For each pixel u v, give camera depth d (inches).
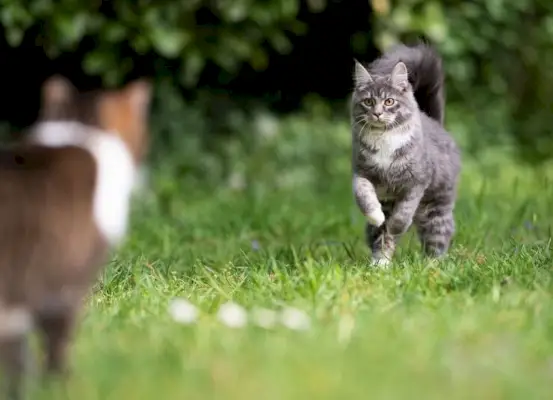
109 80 694.5
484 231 512.4
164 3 681.6
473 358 278.7
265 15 695.1
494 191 680.4
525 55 823.1
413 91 482.3
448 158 463.2
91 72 698.8
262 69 797.9
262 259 433.1
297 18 774.5
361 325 305.3
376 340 290.2
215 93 770.2
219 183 729.0
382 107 429.1
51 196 250.8
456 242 484.1
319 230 555.8
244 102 769.6
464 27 754.2
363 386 254.4
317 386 253.3
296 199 680.4
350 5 770.8
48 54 687.7
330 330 301.1
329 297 346.6
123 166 264.5
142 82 278.2
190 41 698.2
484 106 806.5
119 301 356.8
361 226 559.5
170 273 418.0
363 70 449.1
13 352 247.3
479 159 770.8
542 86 850.1
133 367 266.8
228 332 300.5
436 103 488.4
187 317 316.2
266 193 700.0
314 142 746.8
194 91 766.5
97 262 259.6
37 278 248.5
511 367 270.4
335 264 400.2
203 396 247.3
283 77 804.6
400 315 317.7
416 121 440.1
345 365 268.7
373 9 722.8
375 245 449.4
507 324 310.7
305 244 495.5
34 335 277.6
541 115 856.3
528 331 303.0
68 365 261.9
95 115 269.0
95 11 671.8
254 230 561.0
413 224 476.1
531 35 818.2
